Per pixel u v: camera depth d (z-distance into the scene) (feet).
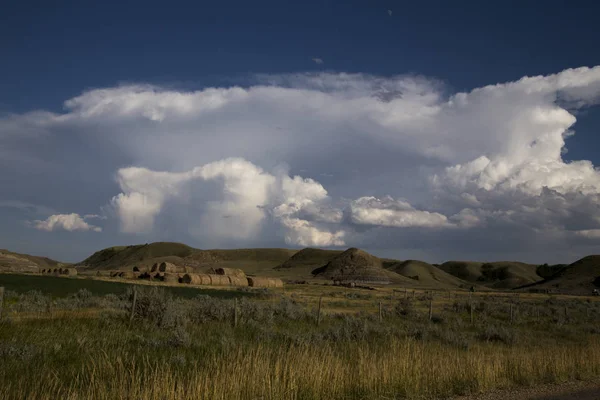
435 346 58.90
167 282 256.52
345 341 59.88
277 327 72.84
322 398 33.01
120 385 30.27
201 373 33.17
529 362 46.65
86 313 71.20
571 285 460.96
